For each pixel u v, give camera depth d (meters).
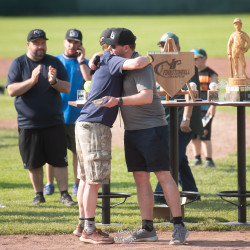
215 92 18.94
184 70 18.23
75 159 25.34
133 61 15.61
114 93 16.50
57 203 23.38
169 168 17.44
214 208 22.22
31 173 23.28
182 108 22.38
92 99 16.59
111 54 16.64
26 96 22.67
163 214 19.91
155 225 18.78
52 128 22.91
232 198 24.30
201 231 18.30
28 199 24.30
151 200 16.97
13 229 18.09
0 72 83.19
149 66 16.14
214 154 36.19
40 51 22.67
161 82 18.11
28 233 17.92
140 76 15.93
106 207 19.09
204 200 23.89
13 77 22.69
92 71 17.17
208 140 32.25
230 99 18.77
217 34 140.38
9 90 22.50
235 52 18.67
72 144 25.05
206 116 31.91
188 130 21.27
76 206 22.78
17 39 136.25
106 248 15.95
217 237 17.36
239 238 17.17
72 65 25.14
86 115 16.61
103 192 19.08
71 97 24.91
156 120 16.45
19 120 22.97
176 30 153.12
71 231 18.09
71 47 24.97
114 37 16.45
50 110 22.72
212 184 27.41
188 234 16.61
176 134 18.56
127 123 16.58
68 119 24.86
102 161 16.45
